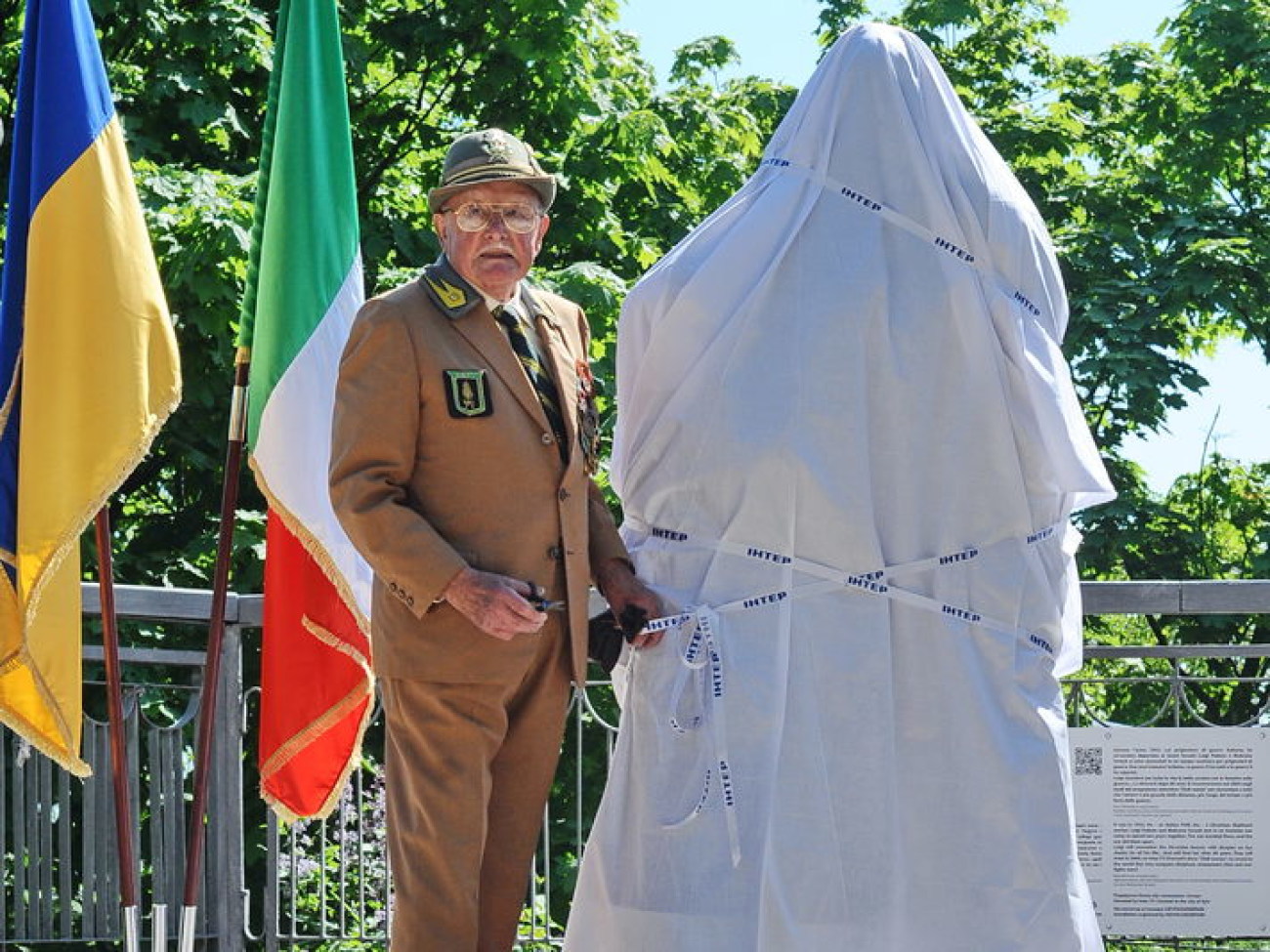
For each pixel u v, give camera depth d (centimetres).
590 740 1234
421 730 538
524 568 542
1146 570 2402
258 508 1716
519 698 550
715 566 536
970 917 521
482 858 547
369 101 2067
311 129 694
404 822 542
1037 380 546
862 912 512
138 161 1680
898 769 526
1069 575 560
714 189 2280
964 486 538
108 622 650
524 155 552
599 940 532
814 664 525
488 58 2064
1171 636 2147
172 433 1647
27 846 772
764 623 528
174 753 801
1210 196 2653
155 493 1767
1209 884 746
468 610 519
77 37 657
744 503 532
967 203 547
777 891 510
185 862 748
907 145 549
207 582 1622
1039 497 548
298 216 687
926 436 538
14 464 647
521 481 544
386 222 1923
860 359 534
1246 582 769
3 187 1709
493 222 546
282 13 703
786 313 541
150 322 643
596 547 570
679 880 518
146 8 1792
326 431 674
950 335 539
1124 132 2767
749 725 522
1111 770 754
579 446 559
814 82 566
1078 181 2589
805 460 529
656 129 2070
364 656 684
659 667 537
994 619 538
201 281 1584
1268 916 744
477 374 543
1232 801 748
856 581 529
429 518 540
